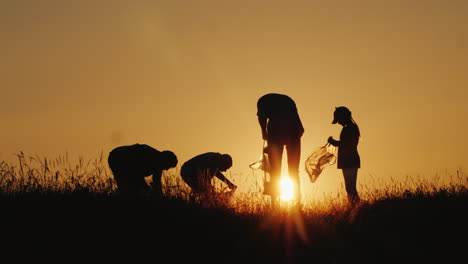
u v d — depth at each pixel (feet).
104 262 29.12
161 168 42.68
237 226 35.12
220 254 31.07
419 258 31.07
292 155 45.24
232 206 38.93
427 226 36.70
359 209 40.27
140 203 36.88
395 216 38.91
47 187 37.83
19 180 37.76
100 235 31.76
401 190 44.86
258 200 40.42
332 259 30.96
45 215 34.12
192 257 30.37
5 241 30.55
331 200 42.42
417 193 44.01
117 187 39.52
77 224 33.50
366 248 32.71
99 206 36.11
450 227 36.14
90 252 30.07
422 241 33.83
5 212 34.09
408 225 37.14
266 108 45.50
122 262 29.32
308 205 41.45
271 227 35.40
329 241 33.58
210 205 38.19
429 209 39.96
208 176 43.65
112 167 42.47
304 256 31.32
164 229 33.24
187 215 35.53
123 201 36.91
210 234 33.14
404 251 32.19
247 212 38.27
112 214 35.12
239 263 30.12
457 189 43.96
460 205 40.55
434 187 44.70
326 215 38.68
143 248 30.83
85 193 37.06
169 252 30.63
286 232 34.68
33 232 31.86
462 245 32.94
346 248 32.58
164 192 39.45
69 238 31.27
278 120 45.06
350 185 46.62
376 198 43.70
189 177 44.60
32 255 29.37
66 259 29.22
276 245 32.58
